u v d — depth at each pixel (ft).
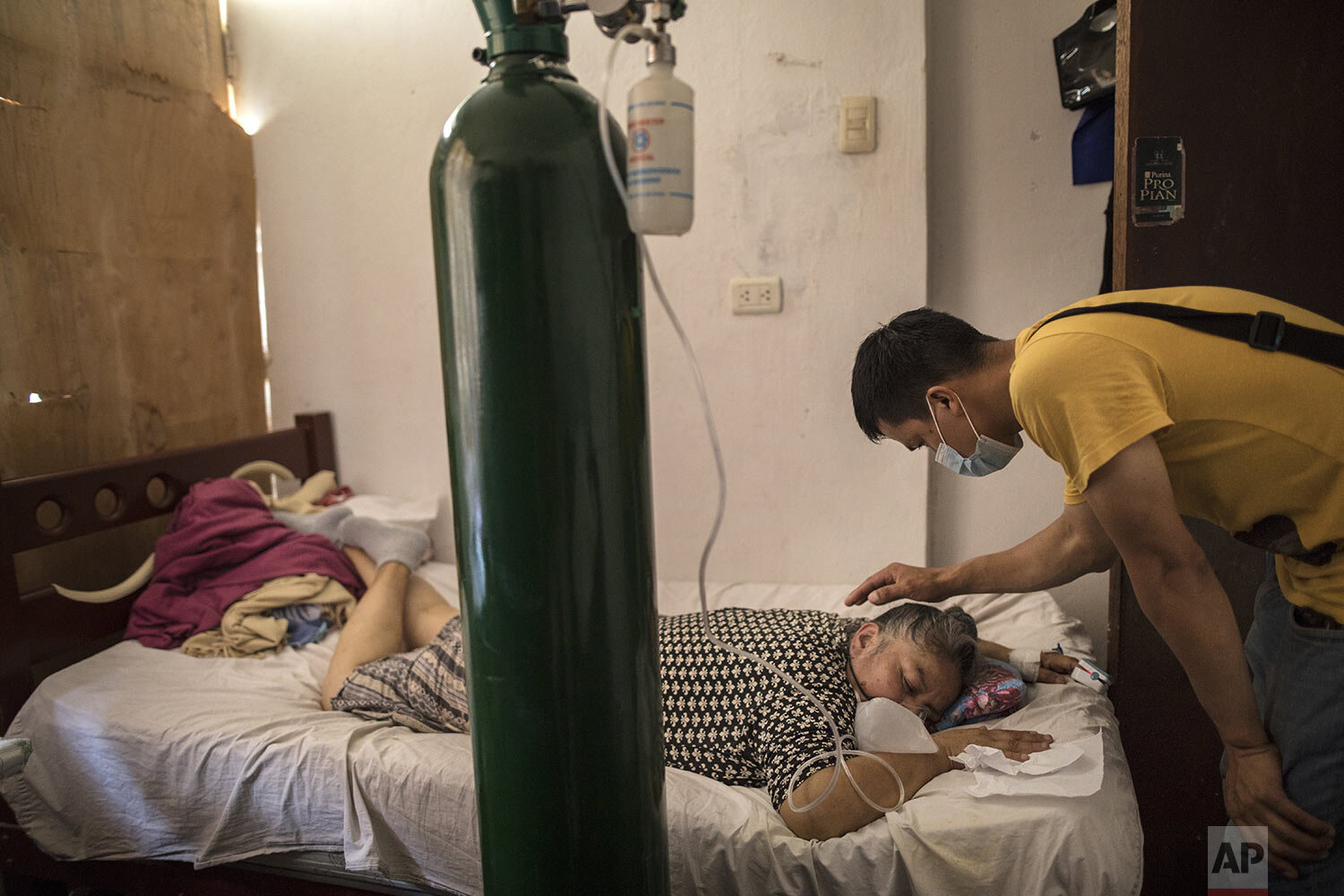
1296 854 3.34
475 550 2.40
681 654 5.08
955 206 7.62
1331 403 3.04
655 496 8.04
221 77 8.54
